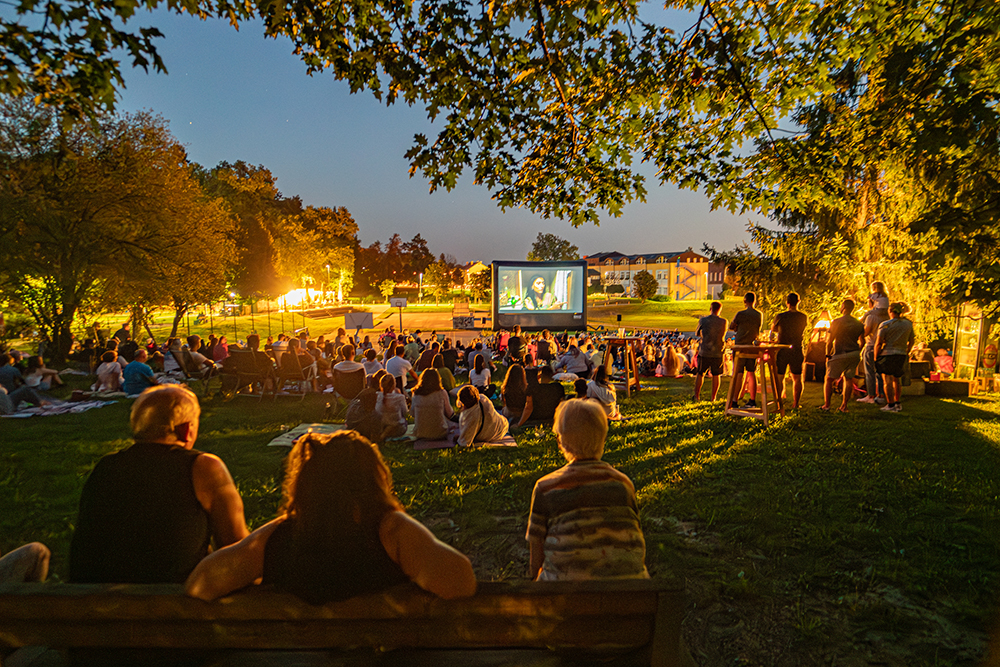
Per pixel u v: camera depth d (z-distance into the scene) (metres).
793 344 8.39
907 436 6.93
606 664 1.43
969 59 4.64
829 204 5.91
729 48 5.21
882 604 3.20
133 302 23.98
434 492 5.34
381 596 1.37
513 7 4.70
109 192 19.00
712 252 18.45
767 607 3.24
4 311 21.36
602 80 5.56
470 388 7.16
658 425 8.34
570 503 2.13
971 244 4.86
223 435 7.87
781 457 6.24
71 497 5.21
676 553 3.92
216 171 54.94
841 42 5.33
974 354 11.24
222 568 1.38
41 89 3.94
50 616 1.39
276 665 1.45
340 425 8.58
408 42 4.92
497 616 1.38
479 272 101.12
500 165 5.47
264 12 4.52
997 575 3.47
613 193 6.09
